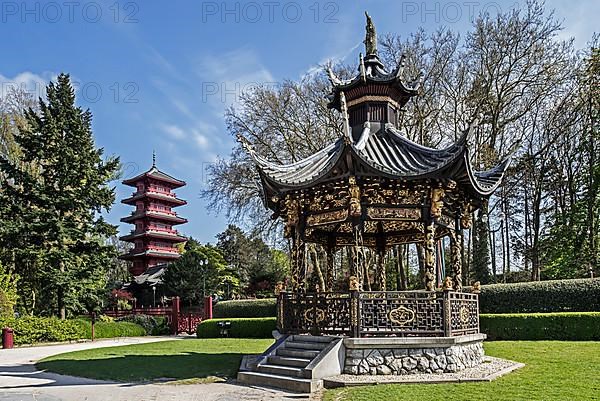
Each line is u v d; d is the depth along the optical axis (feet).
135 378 45.29
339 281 112.37
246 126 105.19
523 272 127.75
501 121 98.99
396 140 49.32
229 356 60.54
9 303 94.89
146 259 194.18
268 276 170.50
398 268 99.50
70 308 106.01
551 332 66.28
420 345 40.57
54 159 108.27
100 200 110.01
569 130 103.96
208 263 159.12
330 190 45.39
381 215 44.14
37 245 105.70
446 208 47.24
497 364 45.21
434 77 97.09
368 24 54.54
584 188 107.04
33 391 39.50
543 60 93.09
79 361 58.90
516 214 120.47
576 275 101.76
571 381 36.17
